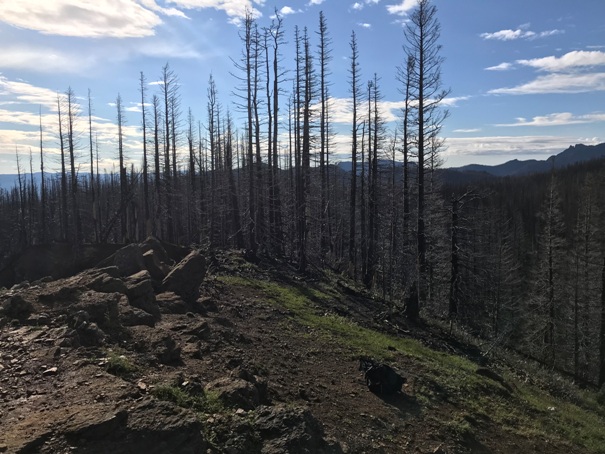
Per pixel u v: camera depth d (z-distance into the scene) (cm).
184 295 1366
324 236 3594
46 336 789
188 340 972
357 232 4509
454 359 1559
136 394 580
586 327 3672
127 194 3356
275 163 2892
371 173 3362
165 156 3872
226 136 5094
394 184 3400
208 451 517
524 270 5247
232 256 2472
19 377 634
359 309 1980
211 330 1116
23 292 1010
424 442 887
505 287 4222
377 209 3531
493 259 3972
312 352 1236
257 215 3042
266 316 1484
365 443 802
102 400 555
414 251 2959
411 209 3009
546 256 3747
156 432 489
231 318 1365
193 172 4444
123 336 848
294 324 1479
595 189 4781
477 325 3225
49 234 5066
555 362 3356
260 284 1988
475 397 1209
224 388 688
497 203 7269
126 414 504
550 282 3616
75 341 765
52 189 5575
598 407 1755
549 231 3656
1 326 848
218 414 605
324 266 3150
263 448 568
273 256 2862
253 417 625
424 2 2062
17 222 5553
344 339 1436
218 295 1611
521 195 8112
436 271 2992
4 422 502
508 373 1677
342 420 863
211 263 2164
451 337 1925
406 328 1870
